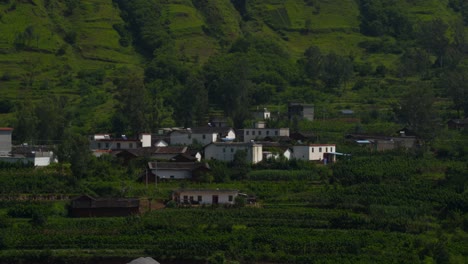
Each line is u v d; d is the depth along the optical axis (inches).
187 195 7810.0
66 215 7460.6
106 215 7421.3
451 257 6082.7
